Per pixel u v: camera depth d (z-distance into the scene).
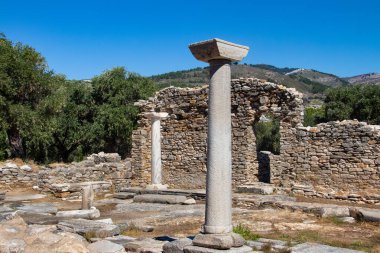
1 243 9.60
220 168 9.30
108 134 42.16
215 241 8.94
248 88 24.23
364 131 20.77
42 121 35.19
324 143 21.73
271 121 43.00
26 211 17.42
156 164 23.50
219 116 9.38
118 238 11.64
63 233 10.87
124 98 43.47
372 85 45.97
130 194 22.53
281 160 22.83
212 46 9.20
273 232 12.95
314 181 21.88
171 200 20.11
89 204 17.55
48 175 23.42
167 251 9.70
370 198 19.39
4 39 35.47
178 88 27.20
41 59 36.25
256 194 20.98
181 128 27.08
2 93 32.84
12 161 28.59
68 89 43.66
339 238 12.13
